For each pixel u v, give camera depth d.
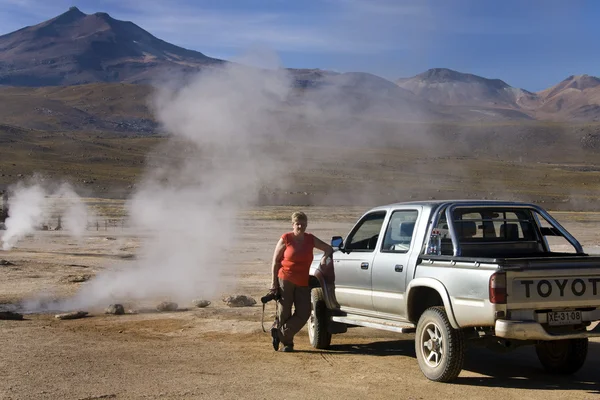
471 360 8.88
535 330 6.82
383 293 8.37
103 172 136.50
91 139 197.75
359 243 9.45
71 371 7.87
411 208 8.36
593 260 7.23
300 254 9.09
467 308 7.09
